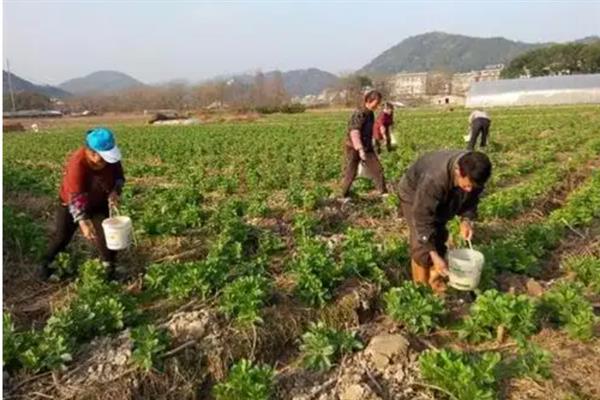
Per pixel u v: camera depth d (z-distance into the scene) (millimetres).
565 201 11883
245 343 5926
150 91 127562
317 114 71125
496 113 48781
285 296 6688
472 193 6059
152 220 9094
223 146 25906
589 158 17094
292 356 6102
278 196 12445
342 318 6582
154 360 5398
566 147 19578
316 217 10117
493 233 9320
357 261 7293
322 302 6555
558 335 5855
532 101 75500
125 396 5105
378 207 10867
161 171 17297
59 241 7449
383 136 17375
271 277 7504
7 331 5438
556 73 120812
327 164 16594
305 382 5488
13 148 30625
